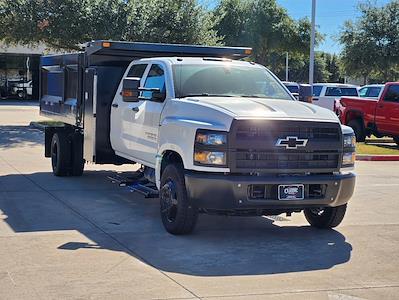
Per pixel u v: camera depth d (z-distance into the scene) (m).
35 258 6.43
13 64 42.38
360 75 40.69
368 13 38.47
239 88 8.53
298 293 5.57
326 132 7.31
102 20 21.33
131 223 8.20
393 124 19.16
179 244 7.17
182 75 8.41
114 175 11.14
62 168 11.84
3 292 5.36
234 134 6.89
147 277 5.89
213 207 6.99
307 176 7.20
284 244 7.35
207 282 5.80
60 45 22.84
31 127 22.89
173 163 7.66
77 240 7.23
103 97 10.40
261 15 42.56
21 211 8.77
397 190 11.67
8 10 21.39
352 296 5.53
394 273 6.28
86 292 5.41
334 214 7.93
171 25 22.92
